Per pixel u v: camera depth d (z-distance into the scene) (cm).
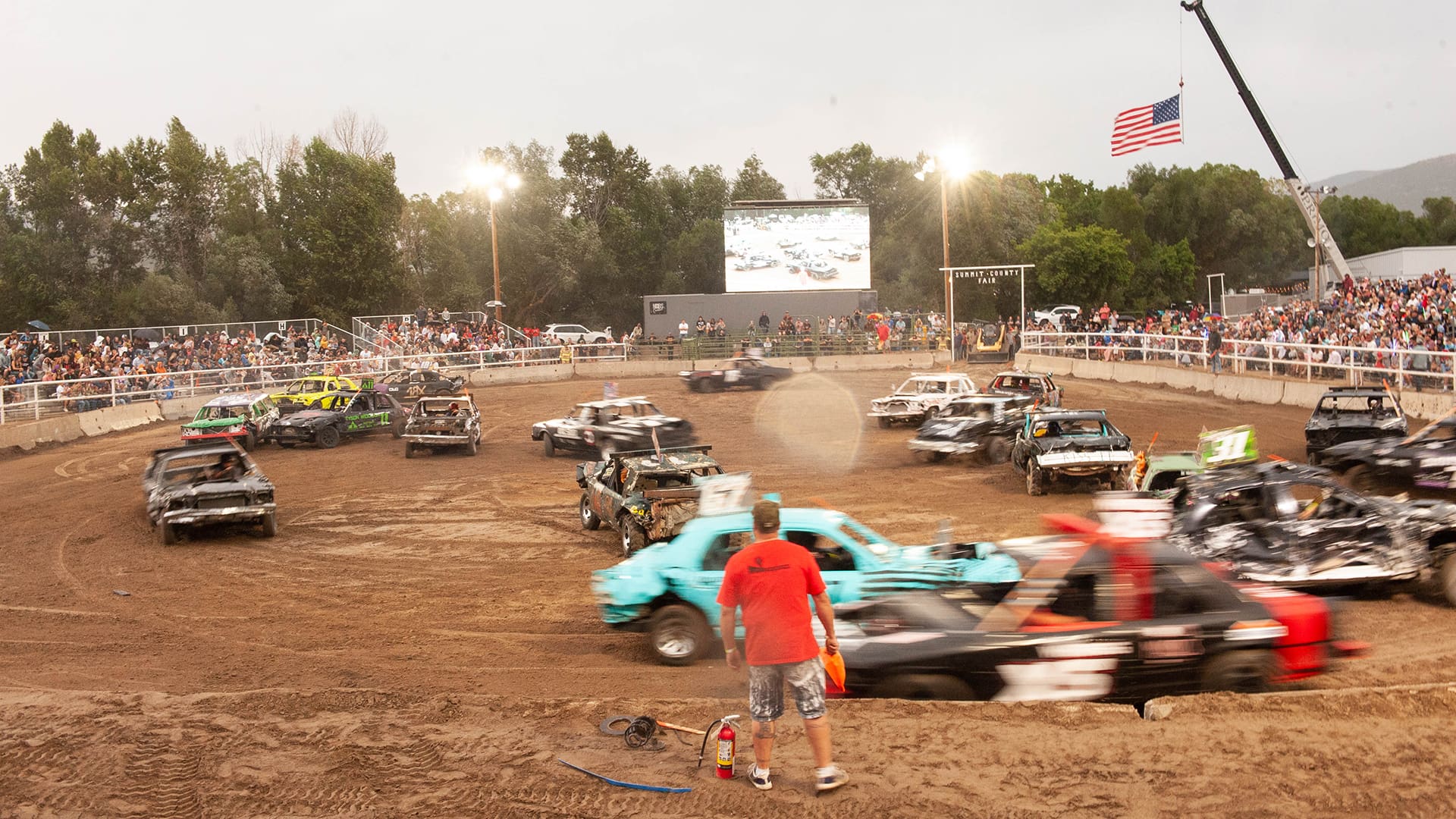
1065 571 830
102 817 618
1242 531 1154
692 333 6053
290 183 6488
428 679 991
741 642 1018
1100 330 5094
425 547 1662
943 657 808
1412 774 632
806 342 5322
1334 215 10719
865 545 1034
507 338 5578
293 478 2461
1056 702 779
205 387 4028
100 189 5831
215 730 755
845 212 6203
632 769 671
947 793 620
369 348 5106
